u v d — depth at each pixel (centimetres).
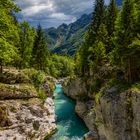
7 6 2123
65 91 8625
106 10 7856
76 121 5234
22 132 3650
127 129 3064
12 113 3672
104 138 3647
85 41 7675
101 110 3659
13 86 4097
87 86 6556
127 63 3888
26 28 7138
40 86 5322
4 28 2205
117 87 3550
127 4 3838
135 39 3819
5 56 2294
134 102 2978
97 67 6175
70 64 16088
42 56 9156
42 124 4288
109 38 6612
